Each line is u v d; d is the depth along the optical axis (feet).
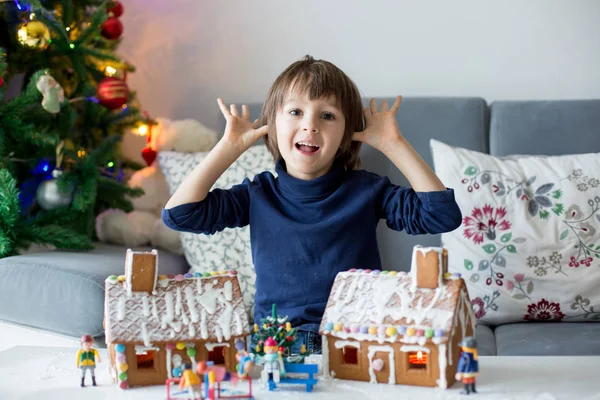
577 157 6.49
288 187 4.77
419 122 7.11
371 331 3.37
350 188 4.83
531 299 6.16
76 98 7.36
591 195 6.26
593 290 6.07
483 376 3.55
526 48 7.82
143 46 8.68
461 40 7.93
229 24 8.42
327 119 4.53
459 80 7.95
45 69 6.73
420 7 7.97
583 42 7.73
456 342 3.39
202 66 8.52
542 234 6.23
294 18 8.24
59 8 7.43
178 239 7.33
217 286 3.57
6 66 6.63
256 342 3.60
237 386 3.43
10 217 6.52
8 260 6.21
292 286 4.59
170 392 3.32
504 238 6.27
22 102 6.61
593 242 6.15
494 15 7.86
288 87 4.56
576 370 3.66
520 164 6.53
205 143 7.64
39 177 7.30
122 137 8.02
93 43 7.73
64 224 7.16
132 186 7.78
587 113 6.93
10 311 6.06
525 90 7.85
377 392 3.30
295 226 4.65
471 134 7.06
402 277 3.54
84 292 5.73
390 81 8.07
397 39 8.03
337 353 3.49
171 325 3.39
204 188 4.51
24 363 3.89
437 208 4.43
